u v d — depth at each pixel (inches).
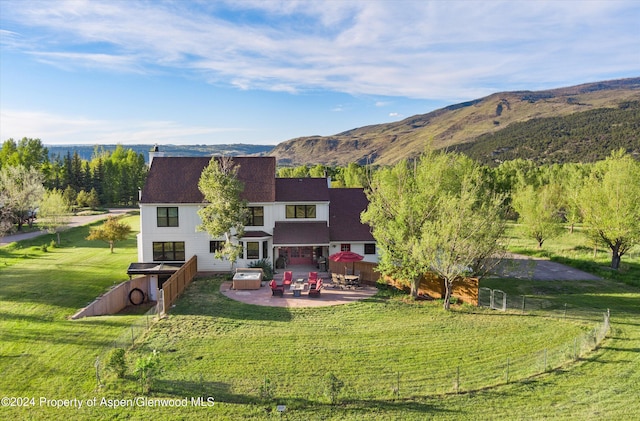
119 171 4379.9
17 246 1983.3
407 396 620.4
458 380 658.8
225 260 1429.6
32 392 609.0
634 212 1513.3
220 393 617.6
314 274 1245.1
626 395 617.0
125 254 1803.6
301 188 1549.0
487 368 719.1
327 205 1520.7
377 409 583.8
